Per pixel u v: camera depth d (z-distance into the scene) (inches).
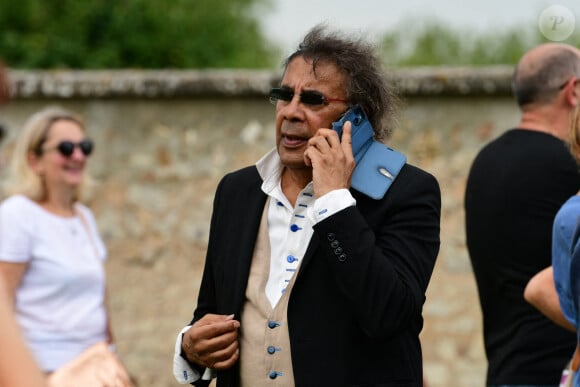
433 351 502.9
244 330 212.2
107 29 792.9
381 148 215.9
